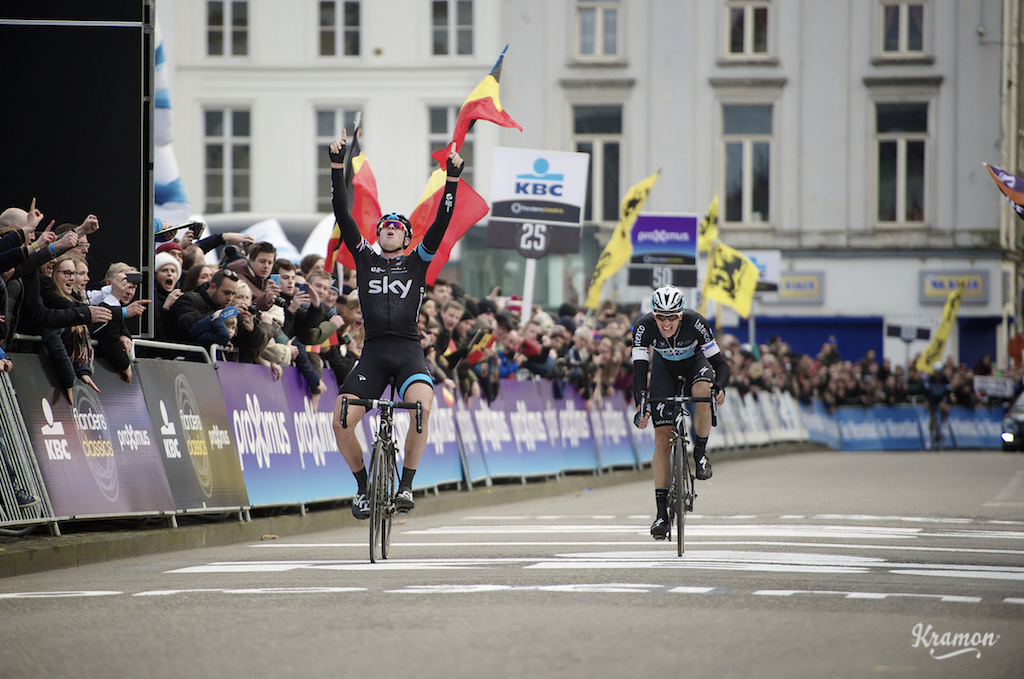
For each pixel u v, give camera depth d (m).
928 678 9.01
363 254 16.89
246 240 24.20
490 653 9.80
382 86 65.69
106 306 18.78
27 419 16.94
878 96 72.19
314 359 24.61
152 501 18.92
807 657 9.66
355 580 14.43
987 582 14.12
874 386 65.88
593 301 41.91
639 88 71.44
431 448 28.41
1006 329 74.38
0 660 9.74
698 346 17.67
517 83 70.94
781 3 72.12
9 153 22.12
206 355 21.61
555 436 36.41
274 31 65.56
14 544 16.33
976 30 71.81
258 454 22.20
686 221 45.31
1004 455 56.69
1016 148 78.62
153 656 9.83
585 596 12.80
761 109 72.38
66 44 22.19
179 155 65.50
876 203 72.25
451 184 16.61
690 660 9.53
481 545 19.06
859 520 23.30
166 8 64.88
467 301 33.03
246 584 14.16
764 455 55.56
